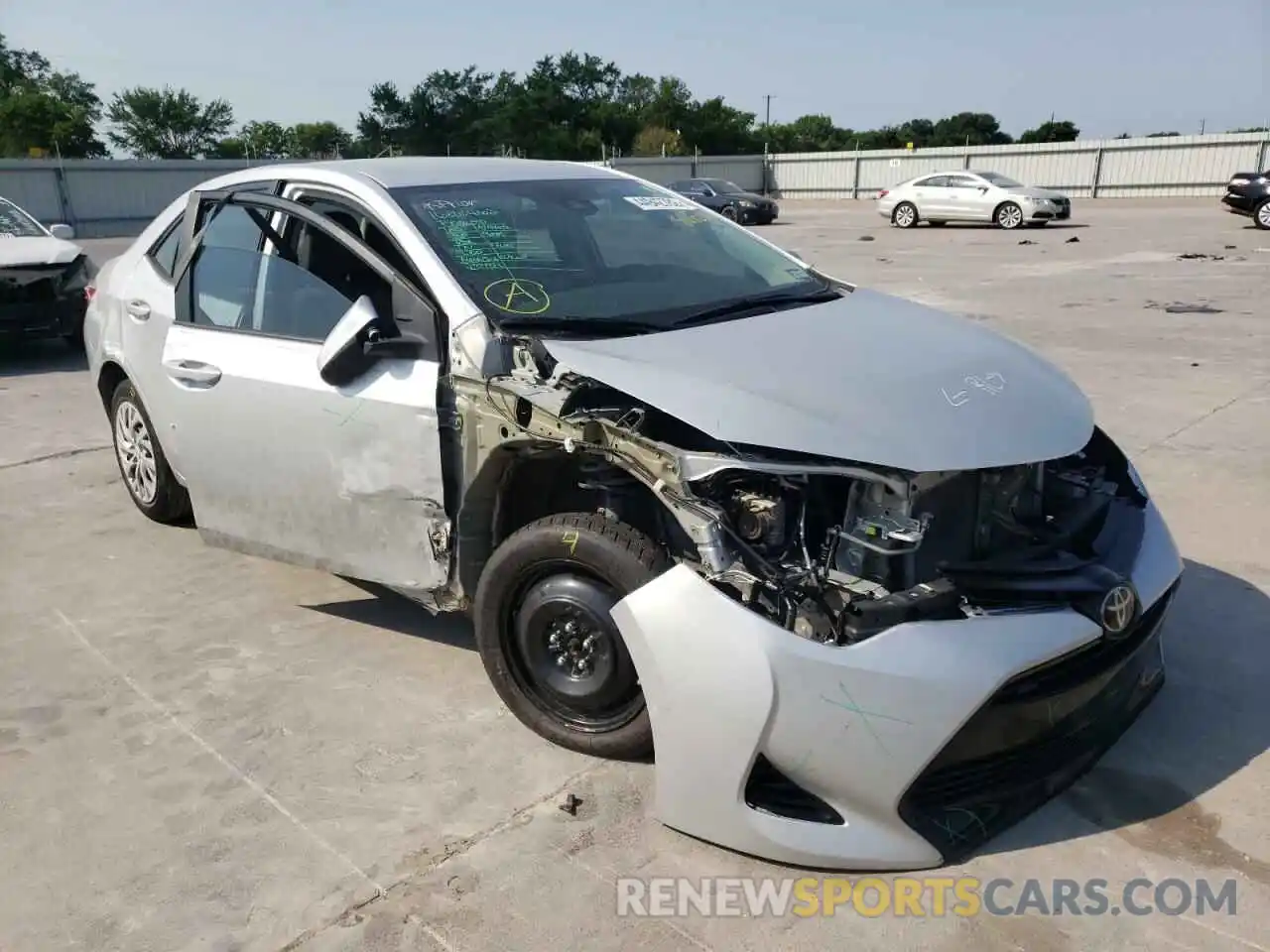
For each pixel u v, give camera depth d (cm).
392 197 357
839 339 317
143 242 468
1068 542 283
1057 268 1537
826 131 8262
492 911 249
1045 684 259
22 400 793
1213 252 1702
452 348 315
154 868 268
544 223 371
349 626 403
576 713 309
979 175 2519
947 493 265
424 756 313
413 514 330
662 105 7094
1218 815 281
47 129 6319
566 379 292
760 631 247
